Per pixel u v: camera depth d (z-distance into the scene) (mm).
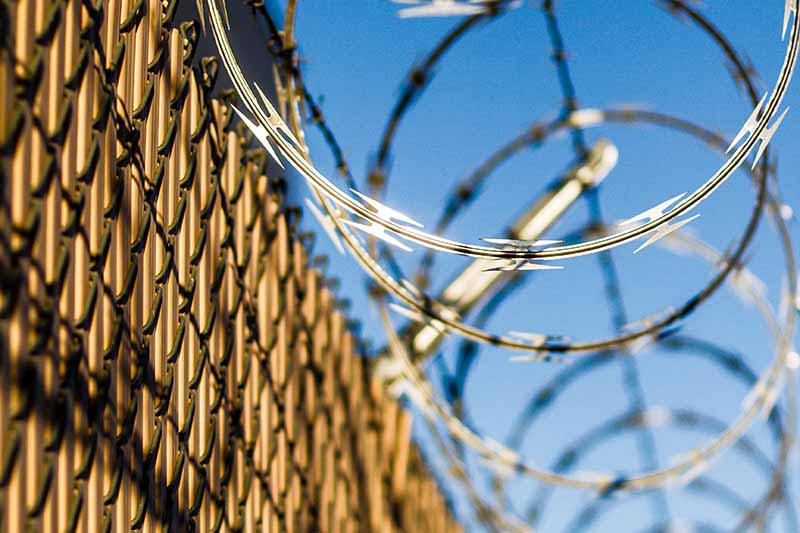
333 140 3219
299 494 4094
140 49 2576
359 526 5059
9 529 1828
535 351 3555
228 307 3332
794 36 2387
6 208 1851
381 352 5633
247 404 3502
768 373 5141
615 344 3641
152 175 2617
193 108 3010
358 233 3256
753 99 3438
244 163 3564
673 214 2416
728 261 3836
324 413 4609
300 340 4316
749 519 6059
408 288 3492
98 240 2252
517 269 2436
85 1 2252
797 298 4770
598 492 5312
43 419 1969
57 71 2082
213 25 2520
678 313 3777
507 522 5461
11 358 1857
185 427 2812
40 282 1973
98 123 2275
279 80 3096
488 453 5047
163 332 2664
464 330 3428
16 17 1938
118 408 2340
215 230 3221
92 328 2215
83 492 2133
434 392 5062
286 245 4152
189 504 2840
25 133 1931
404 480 5977
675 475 5340
